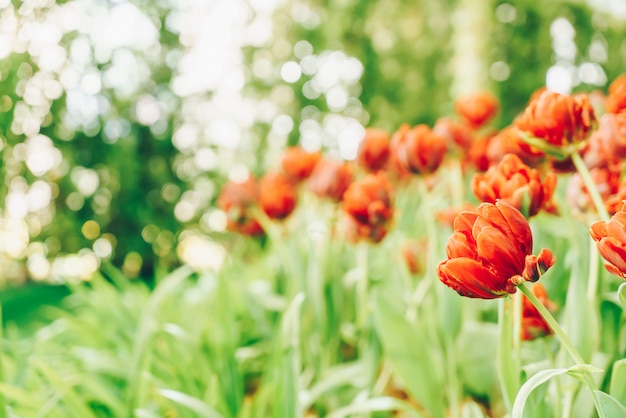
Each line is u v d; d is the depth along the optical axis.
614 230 0.83
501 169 0.98
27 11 1.54
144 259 3.49
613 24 5.27
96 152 2.80
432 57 5.16
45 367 1.17
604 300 1.08
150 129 3.40
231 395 1.26
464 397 1.33
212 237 3.69
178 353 1.29
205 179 3.76
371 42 5.11
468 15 4.30
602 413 0.85
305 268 1.53
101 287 1.62
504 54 5.45
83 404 1.17
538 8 5.33
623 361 0.89
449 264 0.86
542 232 1.35
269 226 1.56
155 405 1.29
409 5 4.95
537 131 0.99
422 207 1.73
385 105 5.18
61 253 2.70
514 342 0.97
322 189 1.43
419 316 1.40
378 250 1.68
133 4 2.73
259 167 4.09
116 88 2.82
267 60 4.70
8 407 1.16
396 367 1.17
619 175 1.06
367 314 1.41
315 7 4.97
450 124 1.43
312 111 4.89
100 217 3.13
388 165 1.49
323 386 1.28
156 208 3.47
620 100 1.06
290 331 1.18
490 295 0.86
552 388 1.01
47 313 2.46
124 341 1.40
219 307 1.32
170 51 3.28
